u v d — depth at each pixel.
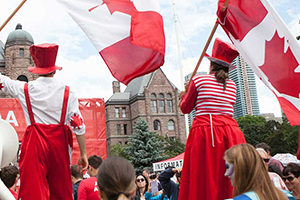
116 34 4.34
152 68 4.24
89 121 14.55
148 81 67.88
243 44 4.00
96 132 14.53
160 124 65.00
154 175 7.30
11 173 4.43
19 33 54.22
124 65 4.28
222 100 3.63
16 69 53.06
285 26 3.81
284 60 3.83
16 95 3.62
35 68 3.71
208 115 3.59
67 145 3.59
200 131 3.54
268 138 53.03
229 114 3.68
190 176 3.51
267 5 3.89
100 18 4.38
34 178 3.28
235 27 4.02
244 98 146.38
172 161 13.40
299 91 3.75
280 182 4.97
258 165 2.29
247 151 2.34
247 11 4.00
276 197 2.22
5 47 54.41
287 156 10.38
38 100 3.56
